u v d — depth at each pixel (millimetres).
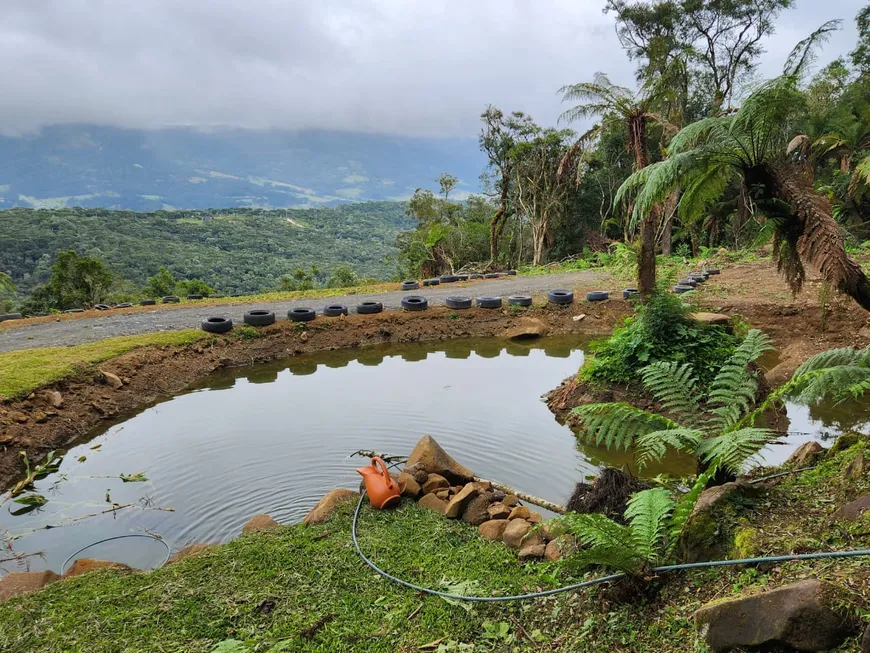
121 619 3701
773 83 4895
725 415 4824
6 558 5801
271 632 3518
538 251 35125
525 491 6691
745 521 3531
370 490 5504
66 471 7984
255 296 21797
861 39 33312
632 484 4555
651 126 14758
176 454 8367
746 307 14820
